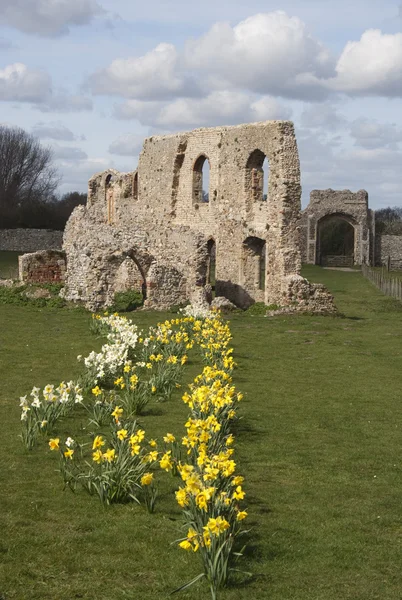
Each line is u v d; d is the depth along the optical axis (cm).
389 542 946
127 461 1061
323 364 2178
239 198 3794
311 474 1205
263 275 5288
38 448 1271
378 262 8038
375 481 1180
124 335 2061
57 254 3888
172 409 1575
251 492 1110
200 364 2089
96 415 1419
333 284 5572
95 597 781
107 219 5356
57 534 927
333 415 1584
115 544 907
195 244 3484
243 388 1823
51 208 8800
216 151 3956
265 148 3619
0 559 853
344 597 798
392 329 2977
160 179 4334
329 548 920
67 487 1088
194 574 838
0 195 9300
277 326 2969
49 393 1355
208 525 800
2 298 3356
